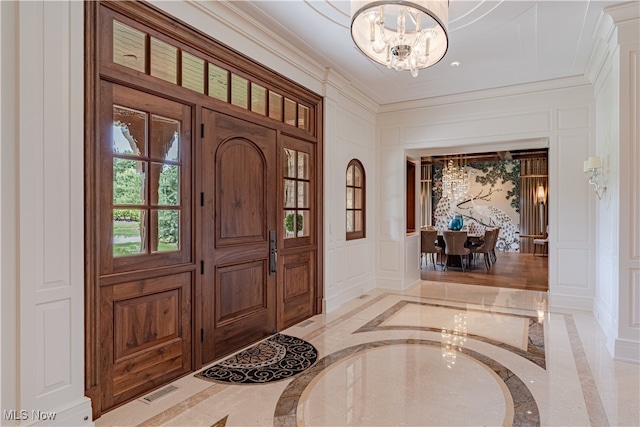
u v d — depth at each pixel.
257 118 3.62
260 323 3.71
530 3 3.07
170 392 2.64
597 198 4.48
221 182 3.25
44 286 1.98
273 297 3.89
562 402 2.49
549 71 4.60
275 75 3.83
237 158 3.42
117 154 2.42
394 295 5.61
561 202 4.88
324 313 4.62
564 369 3.00
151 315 2.66
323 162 4.63
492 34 3.62
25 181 1.90
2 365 1.84
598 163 4.05
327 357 3.27
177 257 2.86
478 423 2.25
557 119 4.89
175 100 2.82
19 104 1.88
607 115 3.87
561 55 4.12
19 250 1.88
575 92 4.79
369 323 4.23
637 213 3.21
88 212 2.22
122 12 2.43
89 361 2.23
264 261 3.78
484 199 12.18
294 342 3.64
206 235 3.09
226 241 3.30
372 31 2.75
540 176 11.30
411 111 5.87
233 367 3.06
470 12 3.20
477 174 12.29
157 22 2.64
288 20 3.37
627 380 2.80
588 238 4.71
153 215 2.67
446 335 3.82
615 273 3.37
